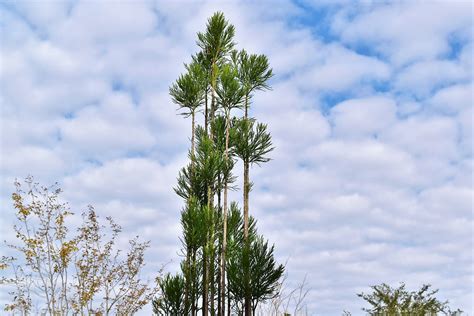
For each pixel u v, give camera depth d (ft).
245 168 33.40
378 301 22.17
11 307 27.53
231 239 32.01
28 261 27.99
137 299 30.37
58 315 28.12
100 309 29.30
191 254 31.53
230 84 33.88
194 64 35.40
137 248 31.07
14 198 28.91
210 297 30.94
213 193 33.24
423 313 21.16
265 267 30.07
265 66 35.42
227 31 36.52
